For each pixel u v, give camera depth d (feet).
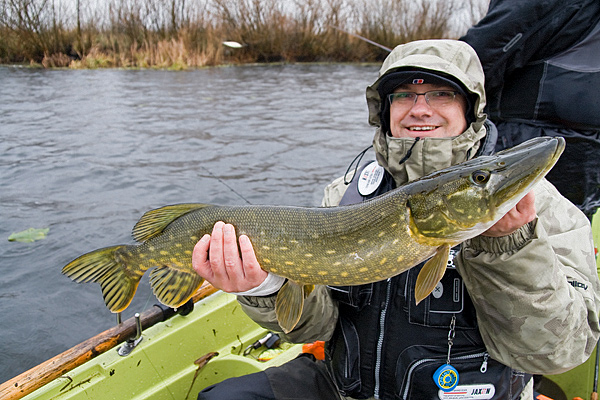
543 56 9.41
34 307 16.12
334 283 6.86
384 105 7.73
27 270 18.01
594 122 8.68
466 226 6.00
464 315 6.71
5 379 13.32
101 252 7.89
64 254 19.02
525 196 5.63
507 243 5.84
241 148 32.68
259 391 7.61
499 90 9.89
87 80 60.90
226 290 6.98
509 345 6.20
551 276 5.73
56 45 75.92
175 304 7.56
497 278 5.96
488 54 9.66
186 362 10.09
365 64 93.45
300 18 92.63
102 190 25.08
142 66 76.69
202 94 53.62
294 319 6.91
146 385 9.46
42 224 21.27
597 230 9.62
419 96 7.26
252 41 89.97
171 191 24.95
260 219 6.88
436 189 6.21
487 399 6.66
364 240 6.57
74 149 31.68
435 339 6.77
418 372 6.75
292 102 50.39
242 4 87.97
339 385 7.43
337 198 8.46
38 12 74.23
